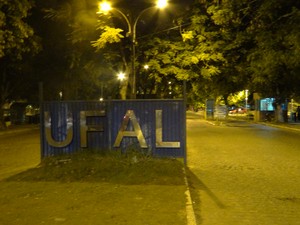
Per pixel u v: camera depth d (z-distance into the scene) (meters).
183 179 11.20
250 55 27.58
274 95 45.25
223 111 54.59
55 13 25.86
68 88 43.56
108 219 7.48
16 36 25.28
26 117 54.38
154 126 14.60
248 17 28.03
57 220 7.41
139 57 26.05
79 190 9.88
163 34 26.66
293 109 53.56
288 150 19.27
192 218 7.55
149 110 14.62
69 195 9.37
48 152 15.12
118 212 7.94
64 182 10.87
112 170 11.88
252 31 27.27
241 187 11.00
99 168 11.97
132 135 14.59
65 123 14.97
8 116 47.53
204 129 35.03
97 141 14.84
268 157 16.86
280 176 12.61
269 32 25.77
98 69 30.06
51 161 13.38
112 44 24.62
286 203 9.23
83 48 28.53
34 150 20.78
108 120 14.76
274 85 40.53
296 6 24.64
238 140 24.45
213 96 51.31
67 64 38.75
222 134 29.31
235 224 7.70
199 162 15.54
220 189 10.73
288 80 34.53
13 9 24.23
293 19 23.52
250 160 16.03
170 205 8.47
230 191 10.50
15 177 11.58
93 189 9.99
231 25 27.86
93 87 53.06
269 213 8.41
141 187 10.23
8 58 35.50
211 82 31.48
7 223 7.25
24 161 16.62
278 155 17.45
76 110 14.92
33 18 34.25
